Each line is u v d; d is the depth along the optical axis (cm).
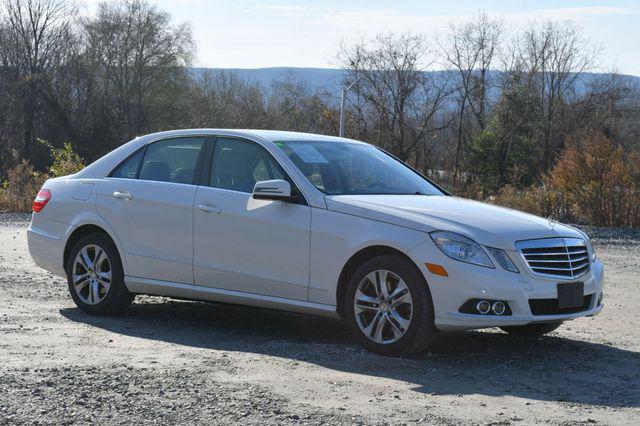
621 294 1095
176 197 799
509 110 6838
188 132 827
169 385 569
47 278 1110
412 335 667
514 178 2944
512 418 511
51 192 893
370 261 688
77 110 7144
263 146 774
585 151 2350
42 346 690
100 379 581
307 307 722
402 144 6406
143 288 821
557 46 7212
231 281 764
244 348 705
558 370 652
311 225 717
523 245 669
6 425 480
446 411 524
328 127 6525
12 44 6931
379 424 492
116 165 860
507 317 655
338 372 623
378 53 6369
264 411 514
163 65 7456
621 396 573
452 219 681
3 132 6788
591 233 1991
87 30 7306
